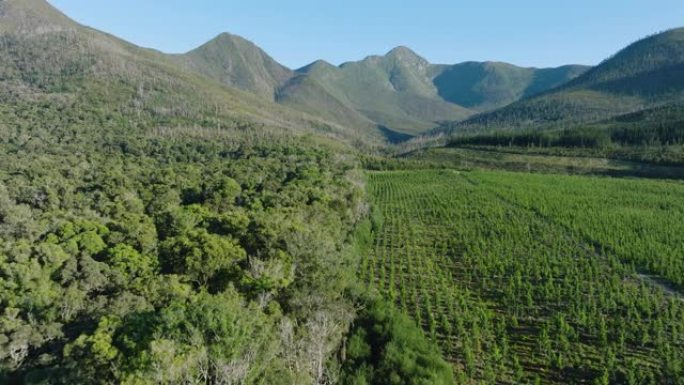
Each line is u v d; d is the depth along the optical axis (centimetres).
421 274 6106
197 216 5656
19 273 3409
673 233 7144
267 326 2678
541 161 18888
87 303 3152
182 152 13525
